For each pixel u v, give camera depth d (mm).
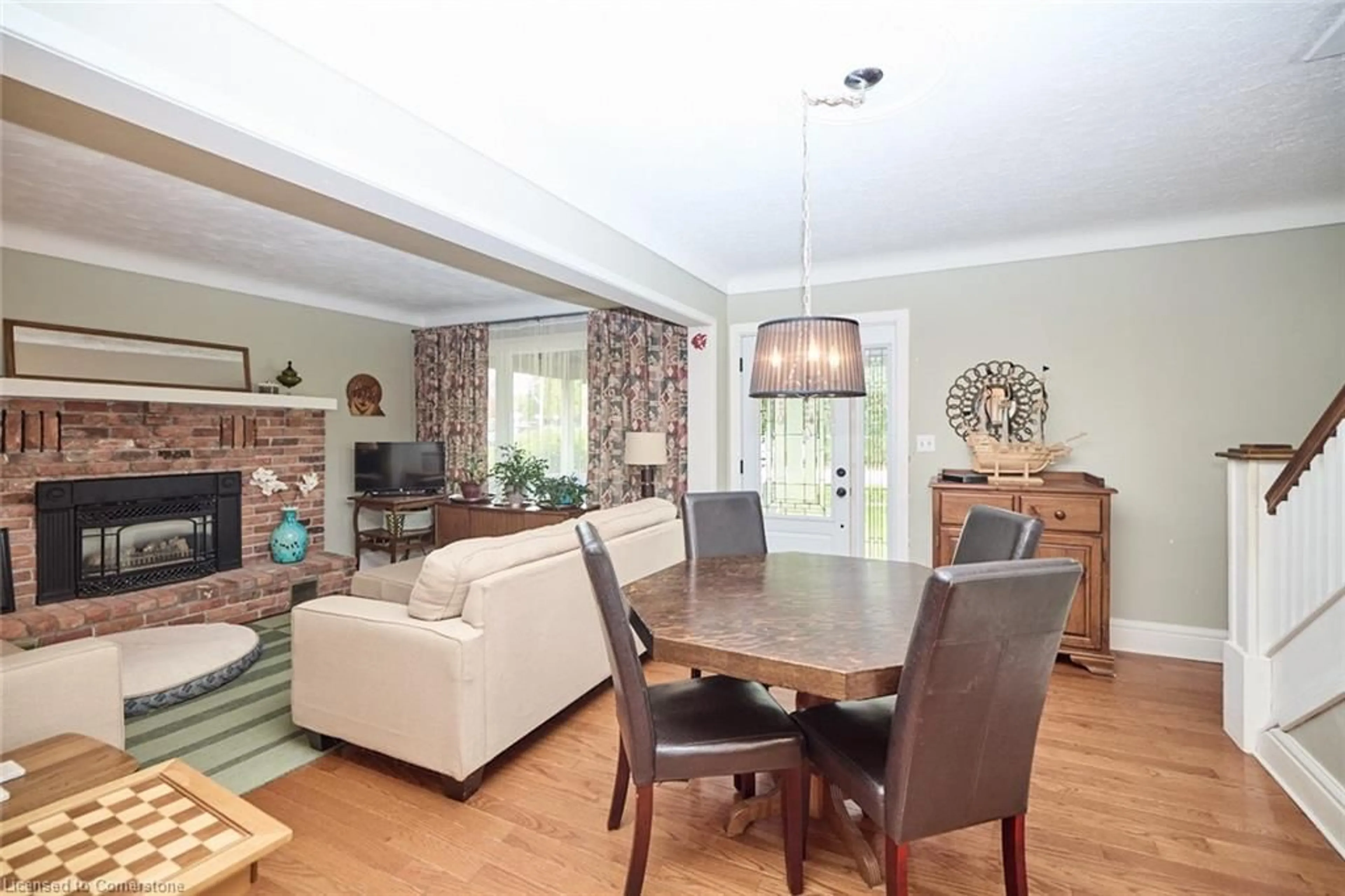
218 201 3098
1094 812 2064
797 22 1742
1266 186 2926
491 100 2148
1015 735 1459
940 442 3961
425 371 5977
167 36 1384
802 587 2152
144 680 2816
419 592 2229
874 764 1554
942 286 3939
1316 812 1998
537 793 2199
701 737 1687
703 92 2094
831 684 1410
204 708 2832
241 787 2219
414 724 2182
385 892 1728
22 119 2137
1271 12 1709
